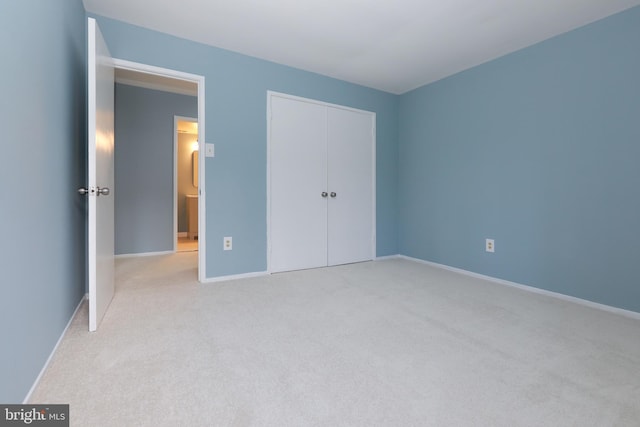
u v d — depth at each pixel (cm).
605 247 221
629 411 112
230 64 280
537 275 259
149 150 411
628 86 209
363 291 256
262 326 185
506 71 280
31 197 120
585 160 230
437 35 250
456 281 288
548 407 115
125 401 115
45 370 133
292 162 319
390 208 392
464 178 317
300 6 215
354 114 359
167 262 362
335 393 122
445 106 336
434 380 131
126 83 396
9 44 102
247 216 294
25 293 113
